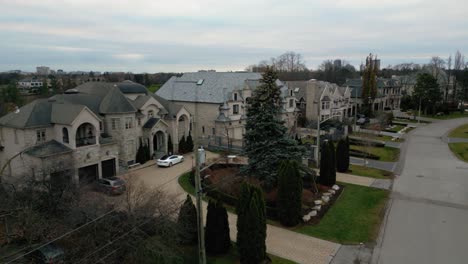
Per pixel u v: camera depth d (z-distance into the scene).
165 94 64.06
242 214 21.05
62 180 27.77
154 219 21.95
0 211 24.47
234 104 56.66
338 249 23.75
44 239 21.91
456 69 139.12
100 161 38.66
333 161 35.84
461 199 32.84
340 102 84.00
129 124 43.75
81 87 48.50
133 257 19.94
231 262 22.16
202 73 64.12
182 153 51.31
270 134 32.72
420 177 40.25
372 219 28.33
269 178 31.98
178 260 20.33
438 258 22.52
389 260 22.33
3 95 82.56
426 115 95.31
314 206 30.50
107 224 21.05
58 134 36.91
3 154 38.28
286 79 151.62
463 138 64.31
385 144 59.72
